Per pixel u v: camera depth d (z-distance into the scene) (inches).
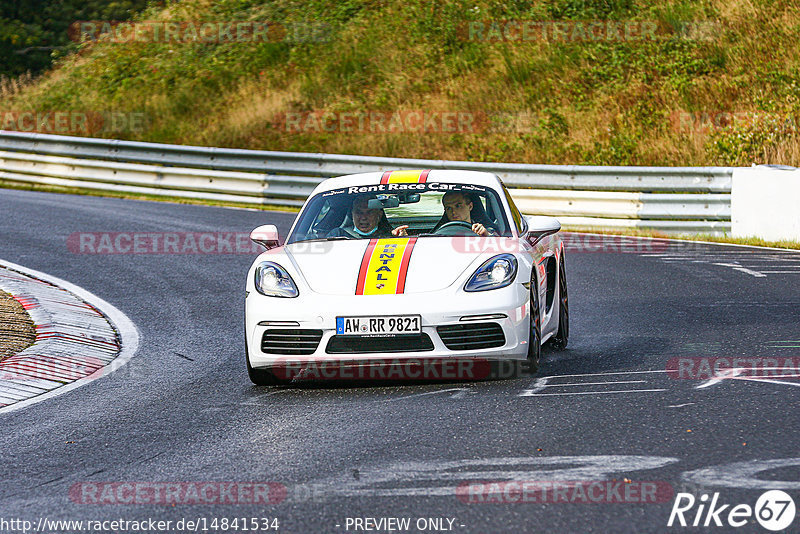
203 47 2055.9
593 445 347.3
